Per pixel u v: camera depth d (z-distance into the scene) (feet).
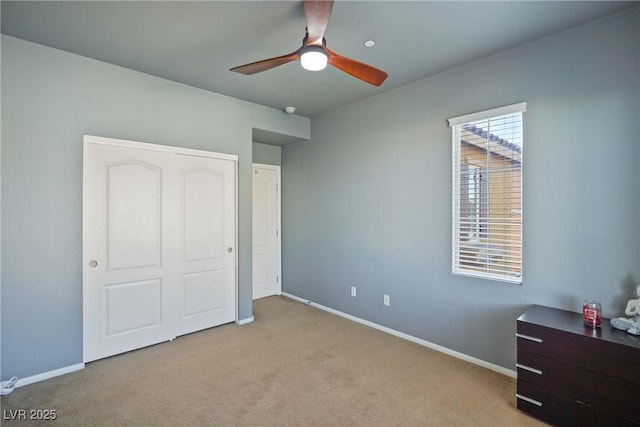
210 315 11.82
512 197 8.55
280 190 16.79
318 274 14.57
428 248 10.39
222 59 9.07
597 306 6.63
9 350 7.86
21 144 7.98
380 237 11.84
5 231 7.81
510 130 8.58
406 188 10.97
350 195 12.98
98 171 9.23
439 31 7.59
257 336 11.18
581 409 6.26
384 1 6.45
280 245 16.84
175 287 10.89
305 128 14.62
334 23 7.23
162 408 7.11
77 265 8.82
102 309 9.34
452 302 9.81
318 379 8.35
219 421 6.70
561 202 7.68
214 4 6.59
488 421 6.73
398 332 11.32
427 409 7.12
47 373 8.35
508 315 8.63
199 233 11.47
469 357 9.42
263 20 7.18
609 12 6.88
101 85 9.20
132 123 9.79
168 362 9.22
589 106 7.27
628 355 5.75
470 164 9.42
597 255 7.21
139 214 10.02
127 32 7.66
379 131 11.80
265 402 7.35
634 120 6.75
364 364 9.18
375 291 12.07
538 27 7.45
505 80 8.57
